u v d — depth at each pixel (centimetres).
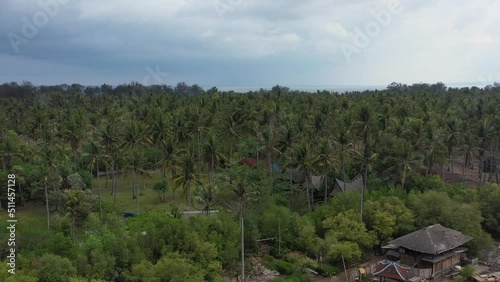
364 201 8756
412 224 8288
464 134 11656
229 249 6888
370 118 11462
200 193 9006
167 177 12862
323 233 8206
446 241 7356
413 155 9875
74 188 8581
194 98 19588
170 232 6612
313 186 10662
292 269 7312
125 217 9100
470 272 7056
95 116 14788
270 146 10575
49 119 14738
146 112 14412
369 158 9469
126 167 10744
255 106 14650
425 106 15162
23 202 10506
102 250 6066
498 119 11688
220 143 11719
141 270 5788
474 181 12875
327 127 12081
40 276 5434
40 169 9350
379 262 7406
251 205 8231
